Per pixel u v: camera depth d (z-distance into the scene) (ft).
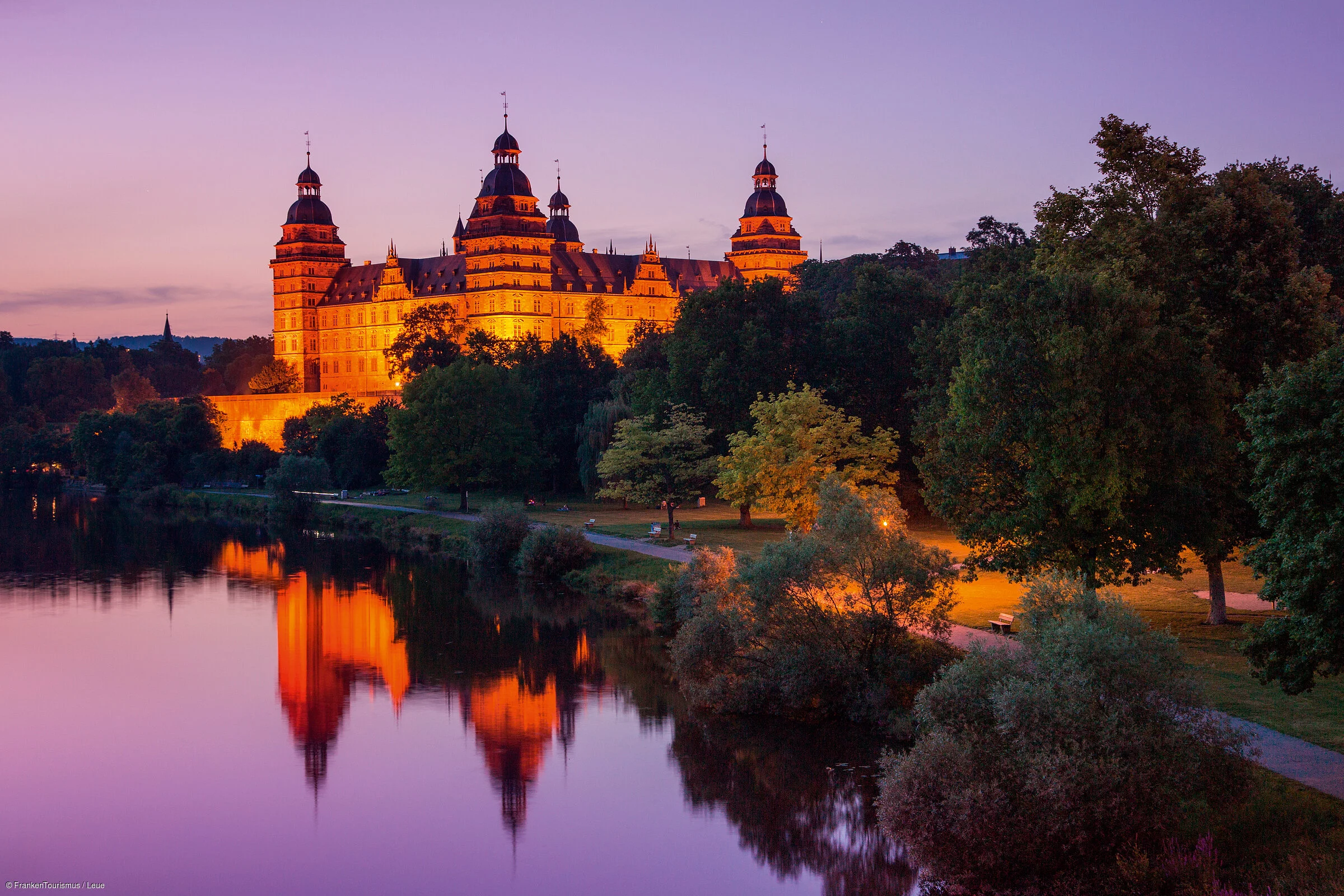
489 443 361.71
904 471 292.81
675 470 271.49
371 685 183.62
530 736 157.17
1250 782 97.09
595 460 348.38
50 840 127.85
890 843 119.44
